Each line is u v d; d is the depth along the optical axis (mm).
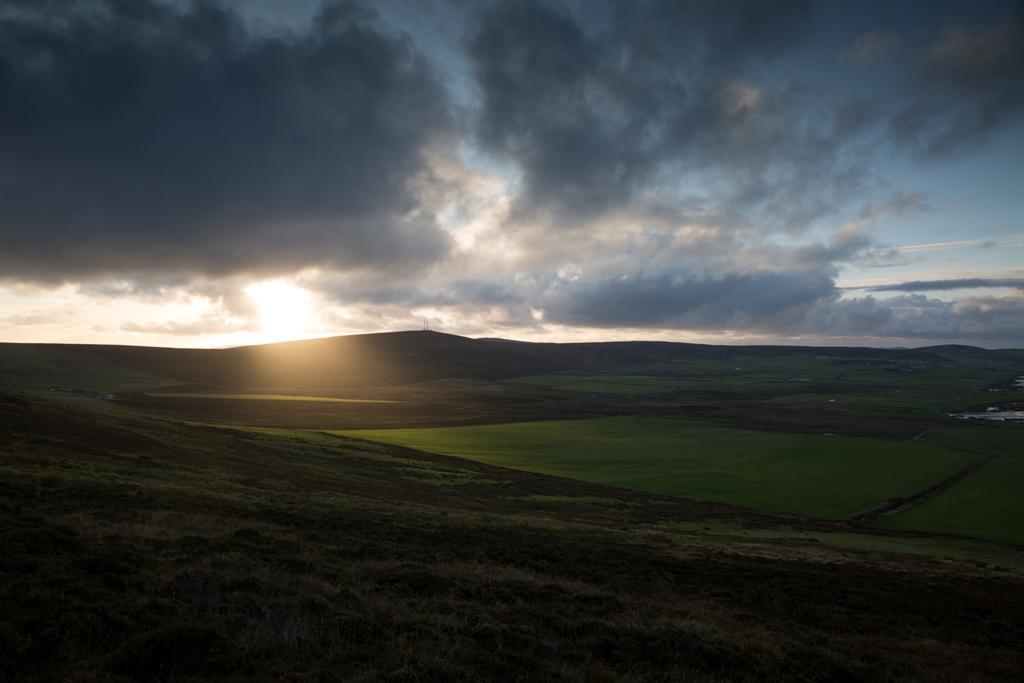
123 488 25406
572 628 12039
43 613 8641
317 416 144375
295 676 7828
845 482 77188
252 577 12578
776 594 21422
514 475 72375
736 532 45406
